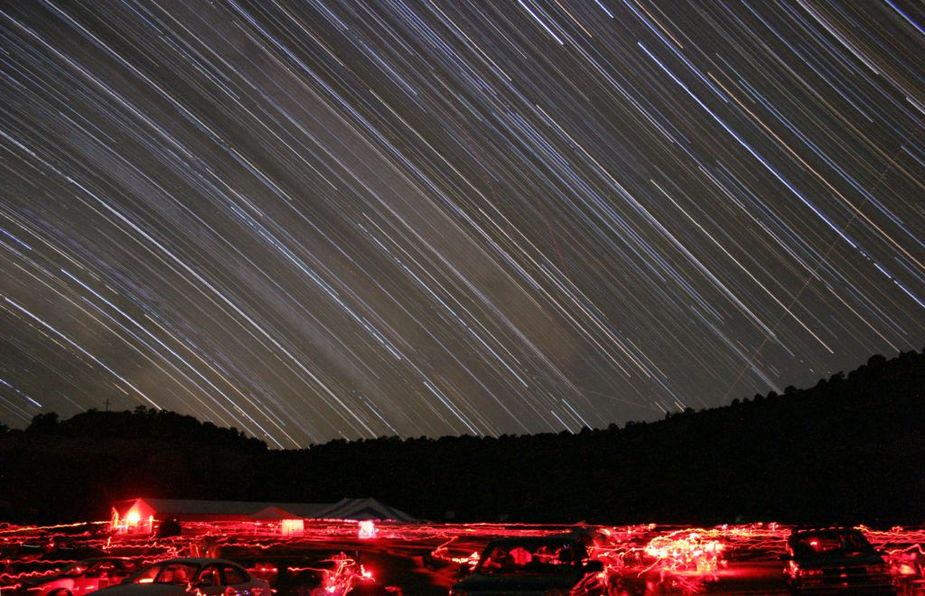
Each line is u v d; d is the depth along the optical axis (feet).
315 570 55.62
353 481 261.03
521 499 231.71
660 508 202.39
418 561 96.63
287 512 172.45
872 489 176.45
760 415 241.55
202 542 100.83
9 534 152.97
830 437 212.02
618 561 69.15
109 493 226.58
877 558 51.42
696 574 73.36
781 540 124.47
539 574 39.88
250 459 286.46
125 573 62.23
